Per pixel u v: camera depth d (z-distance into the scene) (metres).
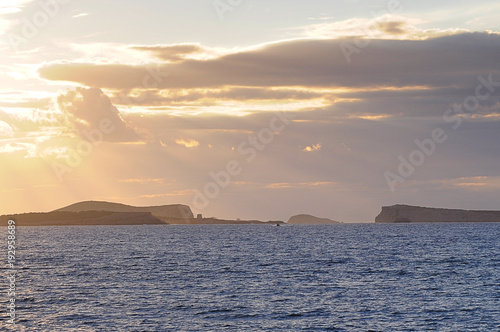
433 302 59.69
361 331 47.69
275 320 51.66
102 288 70.50
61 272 89.38
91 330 48.00
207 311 55.50
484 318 51.91
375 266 96.44
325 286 71.62
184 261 109.19
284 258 115.06
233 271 89.69
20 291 68.25
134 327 49.03
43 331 47.69
